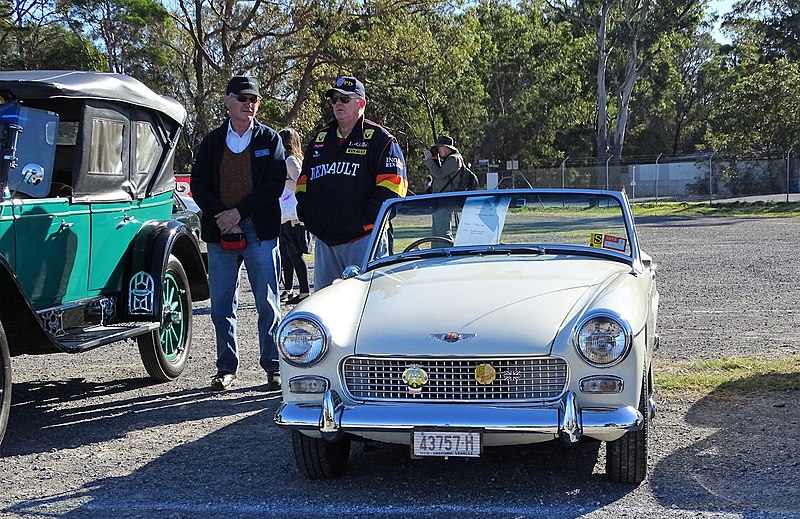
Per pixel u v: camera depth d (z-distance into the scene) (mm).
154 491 4480
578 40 59438
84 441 5473
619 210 5359
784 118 41281
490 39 60344
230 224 6414
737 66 66375
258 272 6660
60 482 4664
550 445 4312
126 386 7055
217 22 36844
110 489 4531
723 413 5656
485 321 4184
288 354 4250
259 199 6477
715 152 44875
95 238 6168
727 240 19656
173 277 7289
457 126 58281
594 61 59906
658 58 57344
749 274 13055
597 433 3943
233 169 6570
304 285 10680
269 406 6266
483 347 4051
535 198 5488
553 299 4363
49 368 7824
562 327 4105
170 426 5793
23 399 6672
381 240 5582
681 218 29844
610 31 53844
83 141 5969
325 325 4230
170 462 4992
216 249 6699
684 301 10594
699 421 5488
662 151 74188
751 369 6789
